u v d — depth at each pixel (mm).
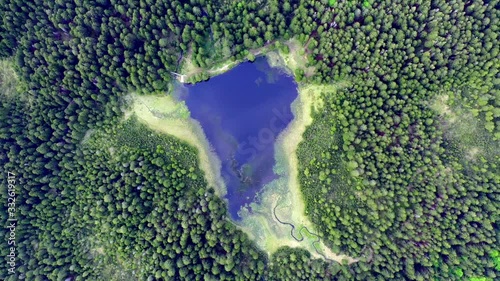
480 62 53688
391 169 54438
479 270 51750
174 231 55438
